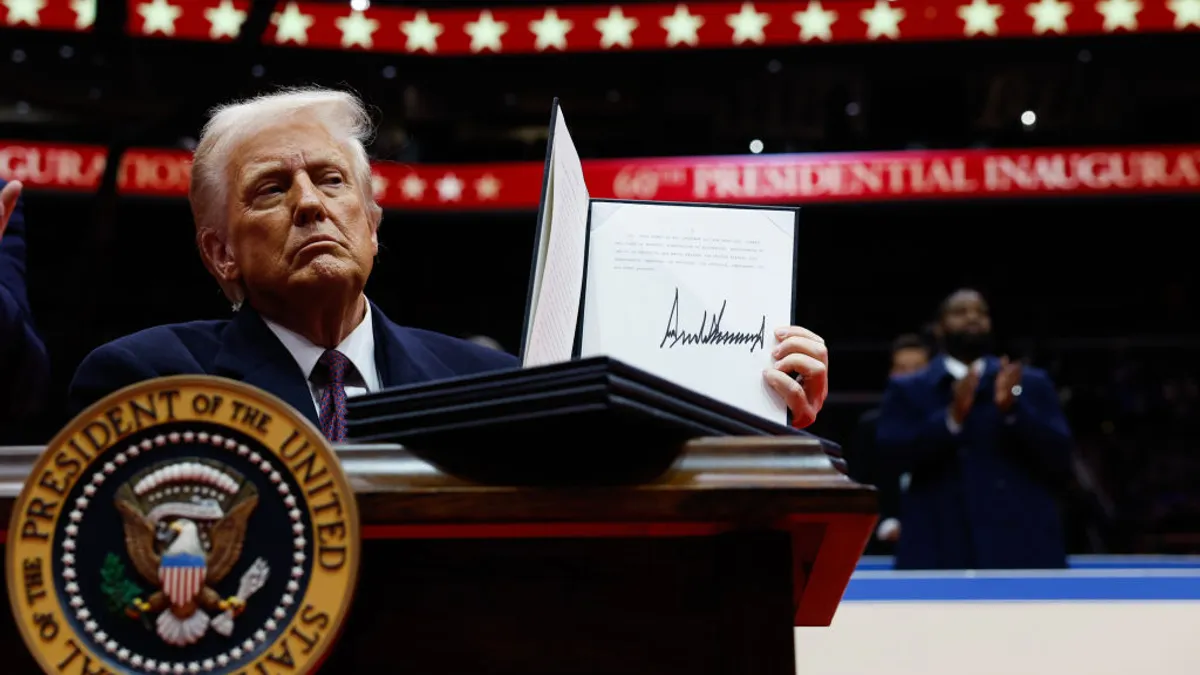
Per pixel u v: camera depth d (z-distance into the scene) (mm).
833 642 1978
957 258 8711
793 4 6715
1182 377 7566
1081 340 8047
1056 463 3289
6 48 6598
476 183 7176
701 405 709
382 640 656
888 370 7887
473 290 8812
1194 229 8469
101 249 3693
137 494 633
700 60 7531
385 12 6648
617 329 1067
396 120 7453
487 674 654
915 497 3371
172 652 619
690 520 646
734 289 1093
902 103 7848
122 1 4223
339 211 1188
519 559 665
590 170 7062
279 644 619
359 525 629
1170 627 1928
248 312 1211
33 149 6754
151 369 1162
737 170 7004
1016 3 6613
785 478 667
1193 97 7605
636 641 658
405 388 694
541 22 6723
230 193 1190
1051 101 7738
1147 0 6602
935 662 1936
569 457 674
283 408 639
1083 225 8578
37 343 1383
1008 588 1987
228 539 628
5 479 663
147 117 4031
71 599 623
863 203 8281
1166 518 6684
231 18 6141
